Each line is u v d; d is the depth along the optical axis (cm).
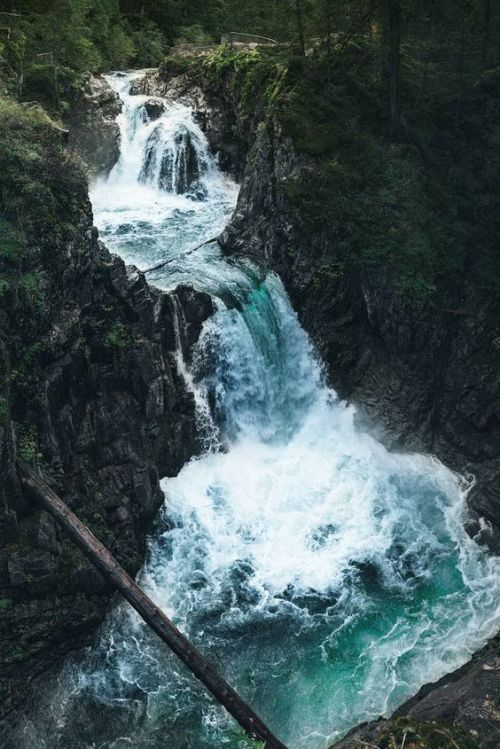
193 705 1780
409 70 3369
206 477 2384
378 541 2283
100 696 1786
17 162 2058
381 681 1856
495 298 2756
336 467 2548
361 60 3241
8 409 1816
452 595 2128
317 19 3122
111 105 3531
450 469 2628
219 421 2531
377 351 2800
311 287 2755
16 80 2969
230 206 3397
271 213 2848
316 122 2903
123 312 2245
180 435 2338
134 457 2159
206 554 2159
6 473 1788
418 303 2697
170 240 2980
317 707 1795
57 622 1833
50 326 2000
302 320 2783
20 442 1873
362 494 2450
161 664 1866
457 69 3341
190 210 3331
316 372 2753
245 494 2366
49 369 1994
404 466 2603
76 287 2120
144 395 2223
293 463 2544
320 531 2295
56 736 1700
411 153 2989
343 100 3028
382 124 3078
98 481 2091
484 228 2905
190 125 3572
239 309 2575
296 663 1897
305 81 3009
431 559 2250
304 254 2761
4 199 2008
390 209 2809
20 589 1803
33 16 3184
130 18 5028
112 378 2178
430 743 1462
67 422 2036
